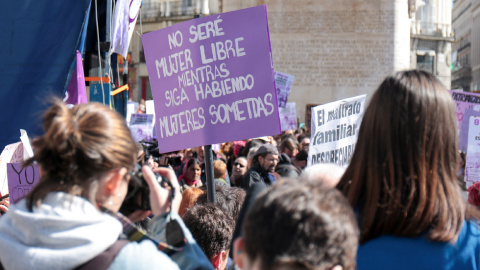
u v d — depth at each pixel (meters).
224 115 3.82
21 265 1.61
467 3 64.38
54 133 1.65
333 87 26.14
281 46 26.27
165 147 3.99
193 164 7.02
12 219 1.68
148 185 1.93
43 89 5.41
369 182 1.97
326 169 2.24
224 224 2.80
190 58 3.89
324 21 26.11
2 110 5.40
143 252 1.69
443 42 47.66
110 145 1.68
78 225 1.62
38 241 1.63
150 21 40.12
